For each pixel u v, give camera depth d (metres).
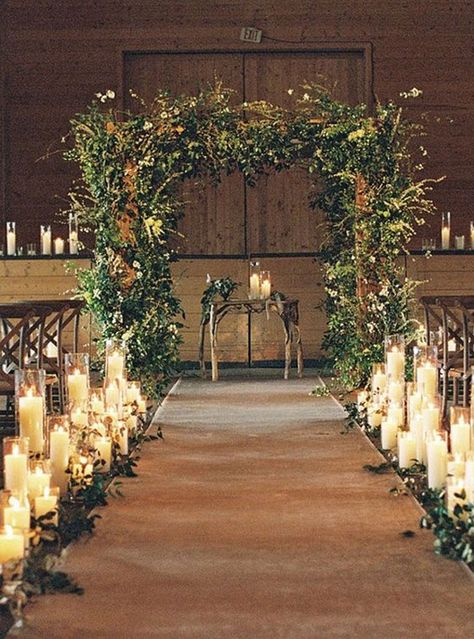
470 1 14.47
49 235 12.62
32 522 4.74
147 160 9.59
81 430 6.14
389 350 8.33
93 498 5.56
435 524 4.90
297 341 12.64
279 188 14.44
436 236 14.43
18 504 4.37
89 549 4.71
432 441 5.60
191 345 13.22
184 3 14.45
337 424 8.52
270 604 3.92
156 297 9.73
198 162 9.84
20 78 14.38
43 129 14.40
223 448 7.41
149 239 9.66
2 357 7.57
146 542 4.84
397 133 10.12
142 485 6.12
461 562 4.42
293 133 9.88
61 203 14.38
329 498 5.73
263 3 14.45
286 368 12.23
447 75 14.48
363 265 10.30
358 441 7.64
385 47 14.48
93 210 9.73
